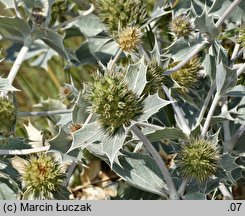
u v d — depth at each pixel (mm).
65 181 359
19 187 361
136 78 335
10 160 366
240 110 407
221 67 353
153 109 325
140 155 366
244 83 416
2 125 365
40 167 351
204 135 359
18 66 394
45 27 403
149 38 416
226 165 353
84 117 348
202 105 396
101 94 325
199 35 379
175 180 363
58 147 346
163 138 360
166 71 363
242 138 394
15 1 406
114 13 393
